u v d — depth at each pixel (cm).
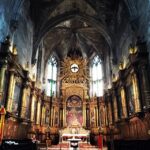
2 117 1143
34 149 1250
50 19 2594
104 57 3203
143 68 1457
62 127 2888
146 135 1402
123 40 2128
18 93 1864
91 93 3275
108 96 2719
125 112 1936
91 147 2038
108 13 2481
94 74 3431
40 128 2608
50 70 3341
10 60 1564
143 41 1532
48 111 2911
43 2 2427
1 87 1373
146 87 1403
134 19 1727
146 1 1475
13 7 1728
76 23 3011
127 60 1953
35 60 2419
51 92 3170
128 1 1816
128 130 1848
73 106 3070
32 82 2317
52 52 3322
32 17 2430
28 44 2253
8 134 1516
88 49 3556
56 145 2405
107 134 2578
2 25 1462
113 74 2458
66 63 3456
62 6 2541
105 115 2806
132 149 985
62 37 3281
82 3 2508
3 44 1475
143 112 1462
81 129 2706
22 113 1891
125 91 2008
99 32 2859
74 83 3250
